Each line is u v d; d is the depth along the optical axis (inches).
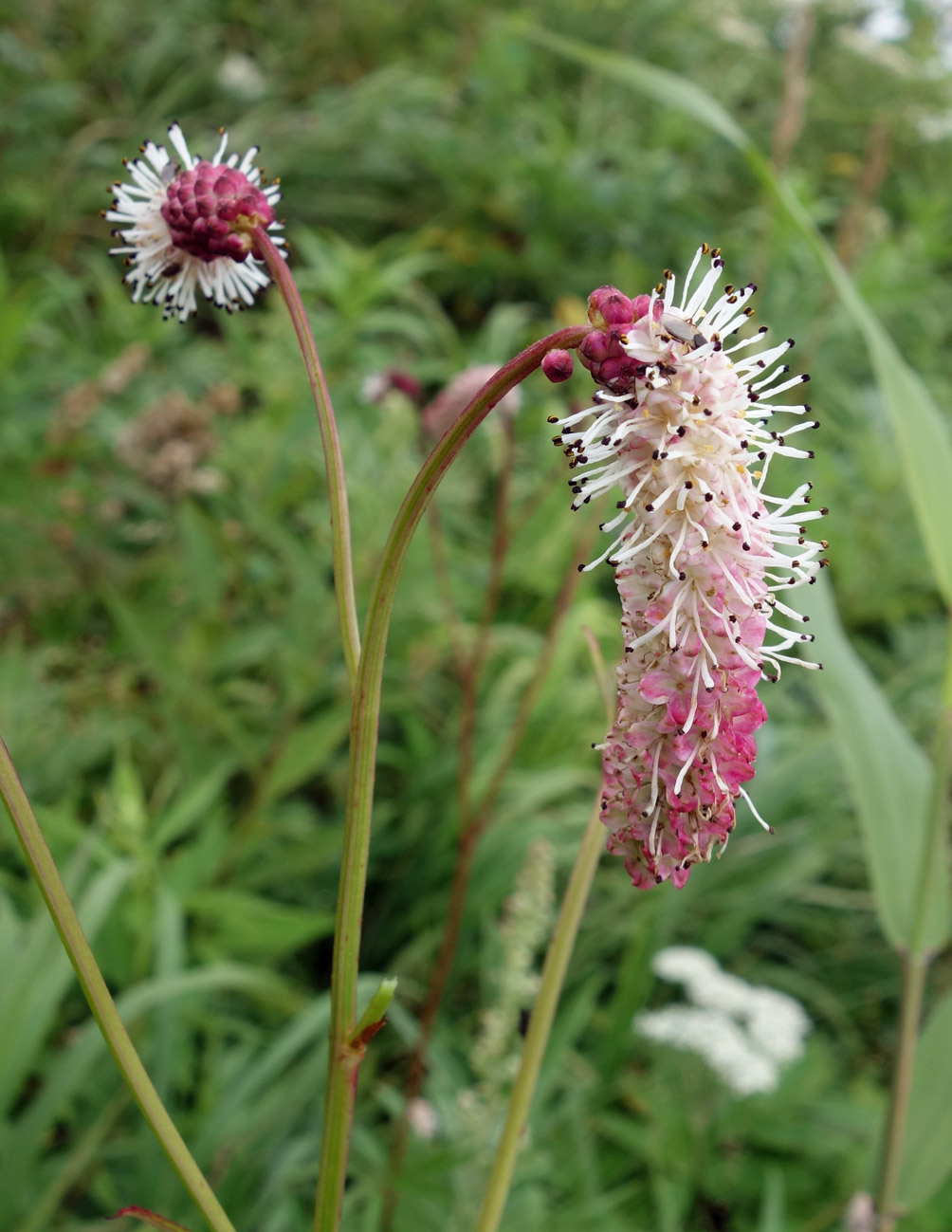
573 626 19.2
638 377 4.5
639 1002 15.8
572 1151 14.2
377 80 36.1
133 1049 5.2
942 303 34.8
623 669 4.8
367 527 19.7
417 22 42.5
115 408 23.2
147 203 5.9
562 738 19.4
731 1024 14.4
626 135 39.5
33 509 20.1
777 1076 15.2
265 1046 15.2
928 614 25.1
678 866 4.9
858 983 19.1
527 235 33.6
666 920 16.5
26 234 32.4
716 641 4.7
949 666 9.3
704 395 4.5
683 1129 14.4
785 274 27.9
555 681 18.9
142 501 20.5
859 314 9.8
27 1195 12.3
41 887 5.1
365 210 35.0
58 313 29.5
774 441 4.6
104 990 5.2
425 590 19.7
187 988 12.1
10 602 19.9
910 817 10.0
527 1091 6.7
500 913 17.6
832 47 47.1
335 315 25.1
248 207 5.7
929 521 9.6
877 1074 17.5
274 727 19.2
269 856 17.3
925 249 32.1
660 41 43.0
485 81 37.1
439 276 33.5
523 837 17.3
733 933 17.9
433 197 35.5
